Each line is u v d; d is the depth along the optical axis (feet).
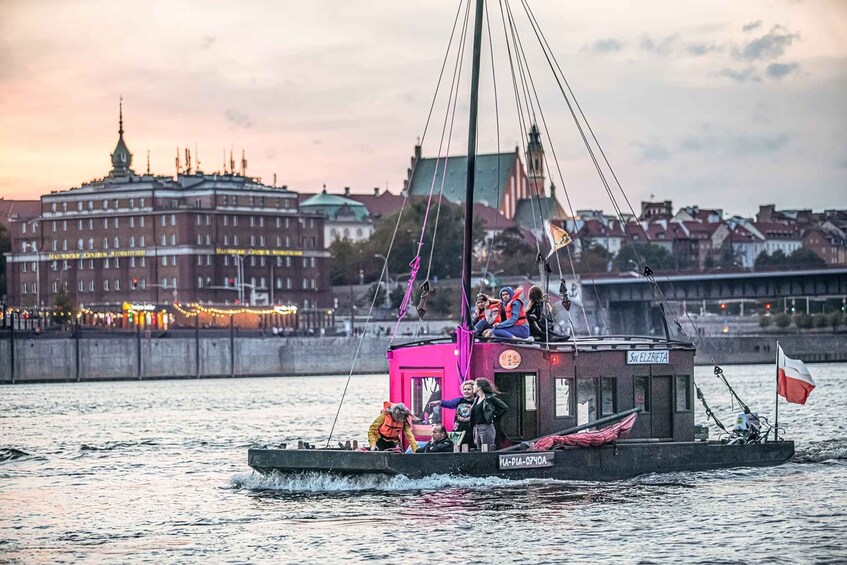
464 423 174.91
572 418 181.47
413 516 160.97
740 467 197.26
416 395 180.75
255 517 165.17
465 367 174.70
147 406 487.61
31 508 186.29
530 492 173.68
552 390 179.42
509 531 152.76
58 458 266.98
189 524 165.68
